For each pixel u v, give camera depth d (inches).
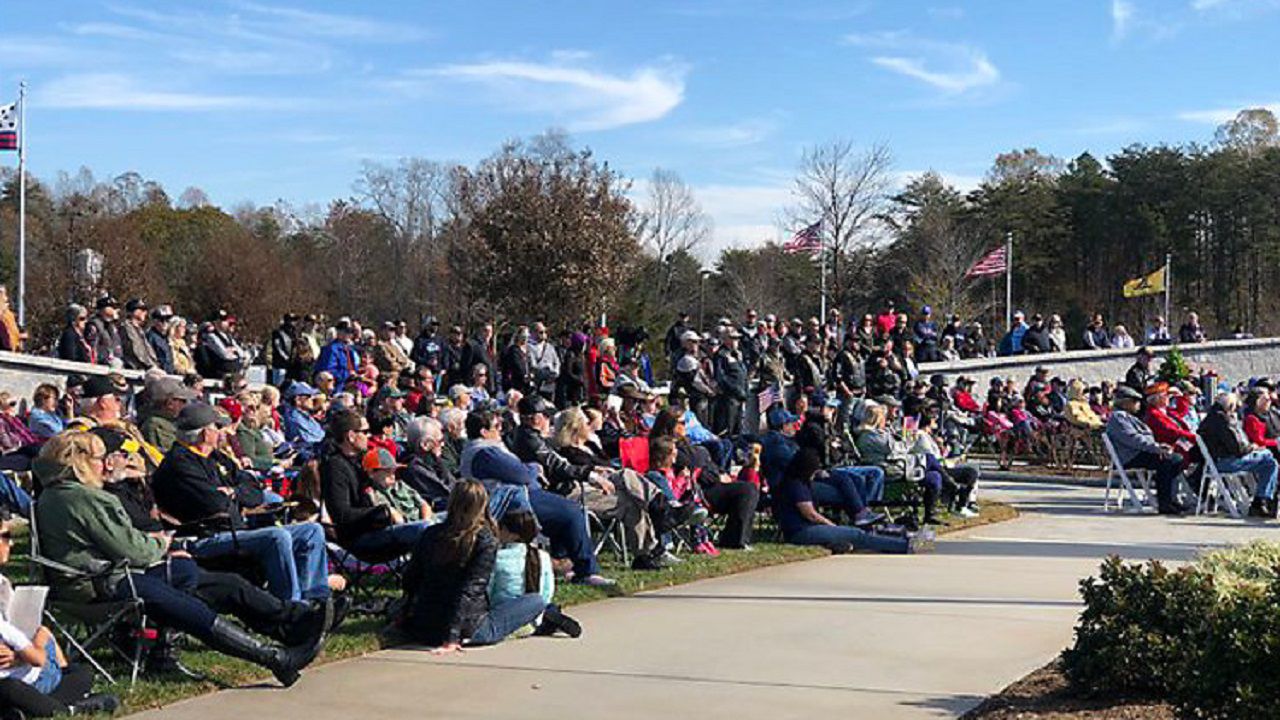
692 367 881.5
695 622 352.2
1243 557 335.0
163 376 462.0
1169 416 708.0
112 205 3009.4
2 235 2169.0
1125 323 2930.6
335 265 2736.2
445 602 313.9
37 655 245.4
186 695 264.4
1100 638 261.0
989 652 314.0
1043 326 1515.7
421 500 402.3
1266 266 2979.8
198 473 330.6
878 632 339.0
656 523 448.5
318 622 281.9
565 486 439.2
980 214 3009.4
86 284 1742.1
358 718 250.4
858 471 557.0
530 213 1642.5
